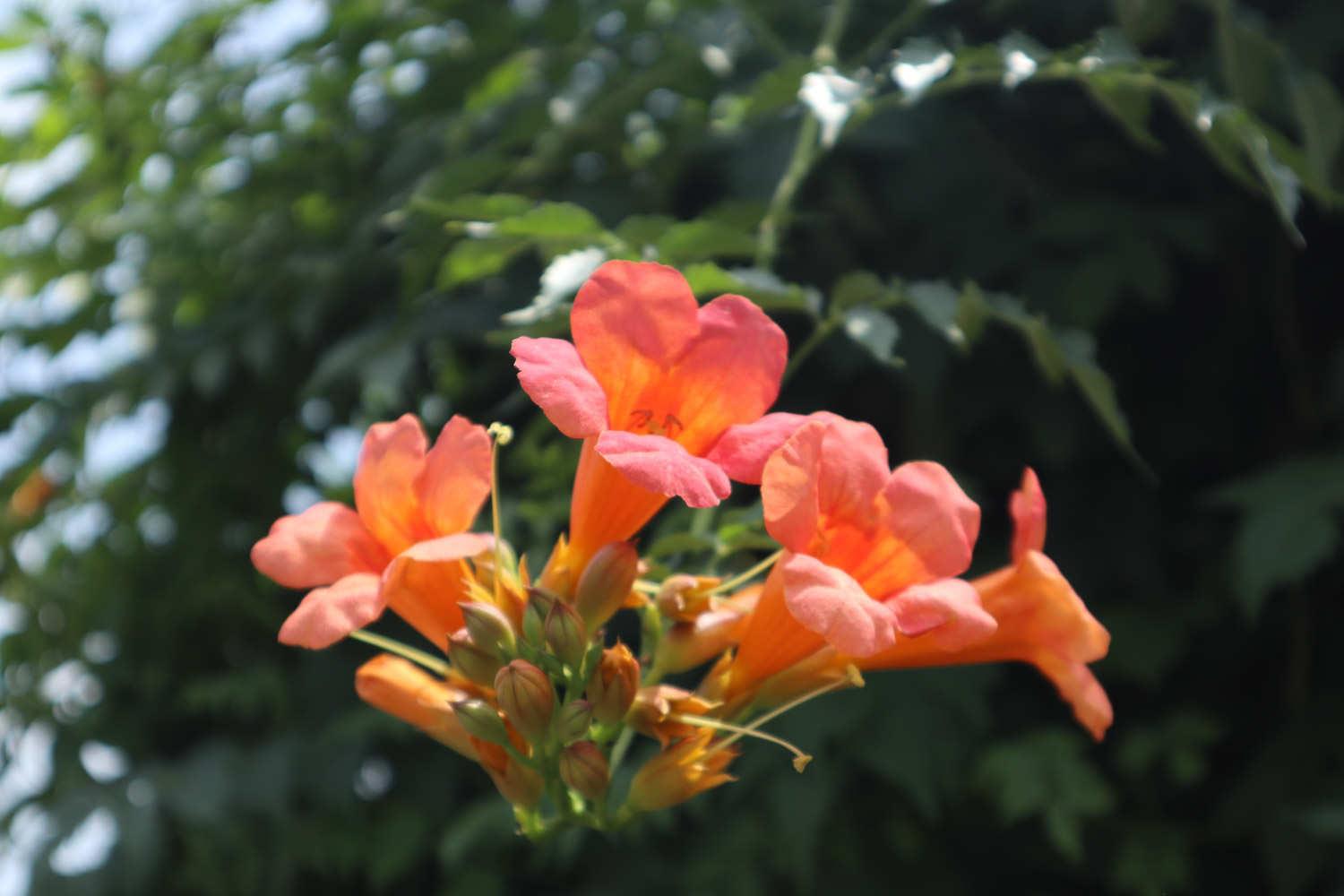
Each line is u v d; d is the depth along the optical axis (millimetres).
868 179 4109
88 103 4484
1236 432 4504
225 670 5023
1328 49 3775
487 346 4336
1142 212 4020
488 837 4551
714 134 3943
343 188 4441
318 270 3945
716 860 4172
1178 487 4500
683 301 1719
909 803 4305
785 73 2656
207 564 4840
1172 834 4320
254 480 4789
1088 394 2311
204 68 4441
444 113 4332
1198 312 4461
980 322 2424
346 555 1799
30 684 5062
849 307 2408
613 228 3922
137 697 5035
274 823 4539
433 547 1649
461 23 4242
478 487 1743
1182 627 4277
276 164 4449
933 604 1626
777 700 1905
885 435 4352
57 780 4812
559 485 3113
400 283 4141
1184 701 4500
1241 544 3752
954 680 3912
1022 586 1863
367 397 4469
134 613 4984
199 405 4699
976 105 4215
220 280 4543
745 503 3748
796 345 4082
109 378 4410
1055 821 3930
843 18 3133
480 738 1838
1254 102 2893
